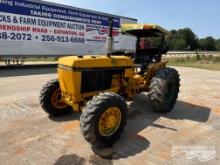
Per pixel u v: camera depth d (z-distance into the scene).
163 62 6.36
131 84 5.38
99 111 3.74
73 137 4.31
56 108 5.16
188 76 12.37
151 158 3.66
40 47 13.79
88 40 16.25
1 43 12.20
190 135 4.52
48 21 13.91
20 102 6.42
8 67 14.51
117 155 3.73
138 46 6.47
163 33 6.06
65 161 3.54
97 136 3.78
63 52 14.93
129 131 4.64
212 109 6.21
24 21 12.90
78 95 4.36
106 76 4.76
